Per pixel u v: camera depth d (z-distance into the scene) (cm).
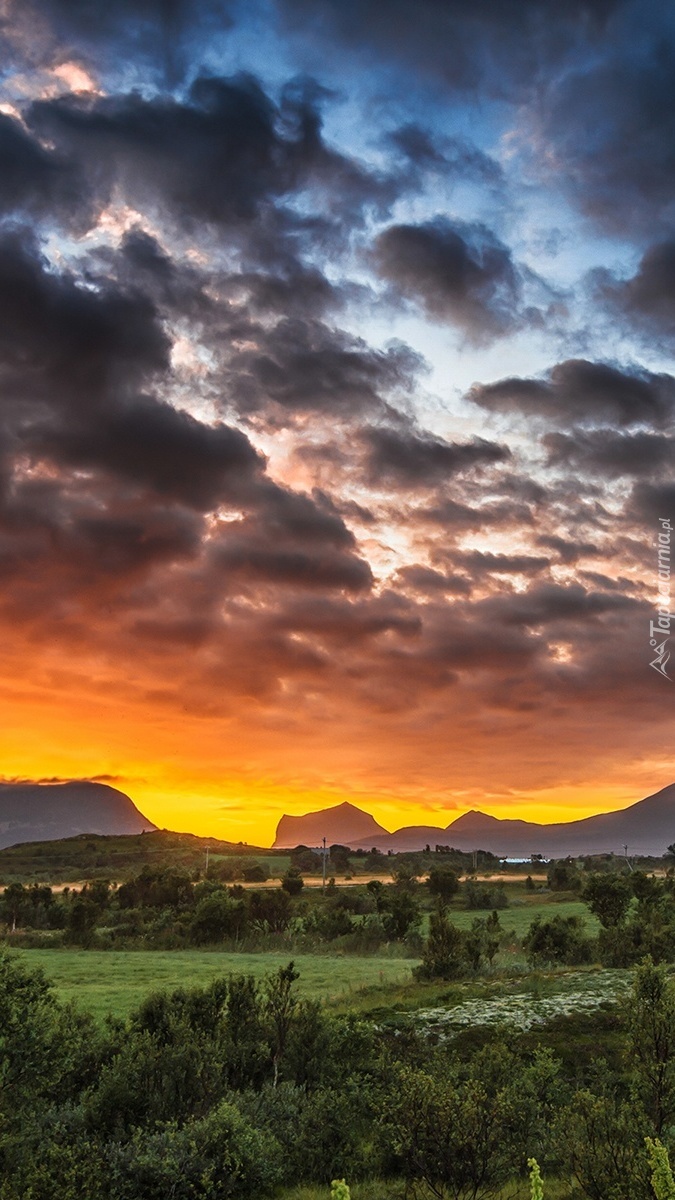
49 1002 1409
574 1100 1338
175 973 5234
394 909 7256
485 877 17075
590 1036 2352
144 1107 1530
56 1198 1105
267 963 5853
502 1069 1812
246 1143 1380
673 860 19638
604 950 4469
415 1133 1273
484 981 3447
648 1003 1416
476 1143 1243
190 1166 1292
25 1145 1245
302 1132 1517
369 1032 2108
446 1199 1222
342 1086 1809
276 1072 1864
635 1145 1117
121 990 4344
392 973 4638
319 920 7962
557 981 3194
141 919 9056
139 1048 1706
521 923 8206
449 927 4078
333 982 4300
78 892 13350
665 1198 743
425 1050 2286
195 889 10794
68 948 7762
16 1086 1298
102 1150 1322
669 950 4166
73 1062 1552
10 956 1422
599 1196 1079
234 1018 2080
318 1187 1348
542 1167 1416
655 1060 1343
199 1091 1602
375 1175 1397
